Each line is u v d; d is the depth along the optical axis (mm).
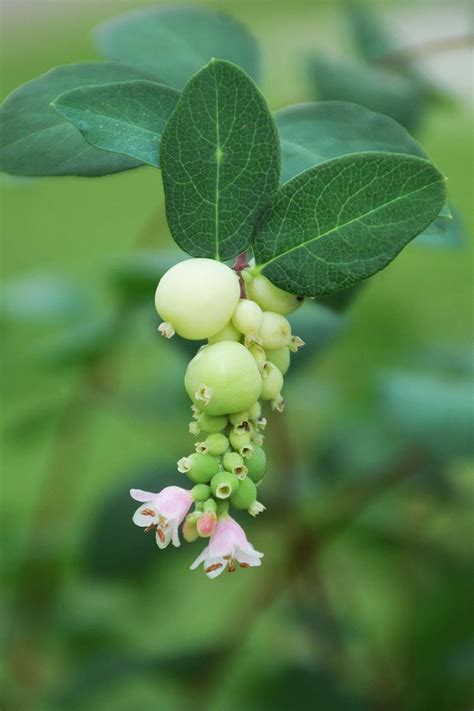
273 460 601
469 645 534
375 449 577
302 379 599
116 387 604
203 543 537
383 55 506
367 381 582
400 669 560
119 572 528
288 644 591
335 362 649
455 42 460
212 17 378
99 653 588
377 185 285
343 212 288
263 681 551
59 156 312
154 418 590
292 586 587
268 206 290
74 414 615
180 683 538
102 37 372
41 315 586
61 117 314
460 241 345
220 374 281
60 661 604
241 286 292
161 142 287
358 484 537
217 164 289
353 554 636
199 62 373
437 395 471
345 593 632
